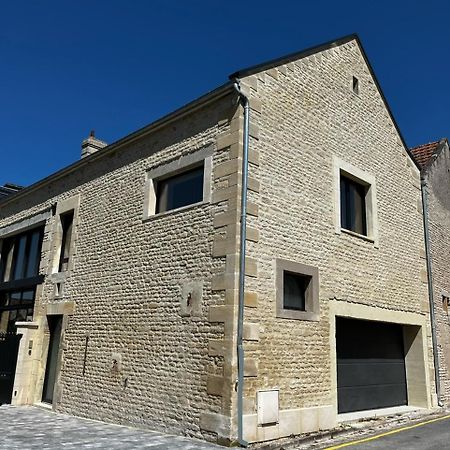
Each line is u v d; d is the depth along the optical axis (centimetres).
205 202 778
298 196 842
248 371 677
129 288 886
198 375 705
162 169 892
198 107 838
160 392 759
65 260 1131
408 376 1107
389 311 1017
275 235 776
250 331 693
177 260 798
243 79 788
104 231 997
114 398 845
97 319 945
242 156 755
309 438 716
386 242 1059
